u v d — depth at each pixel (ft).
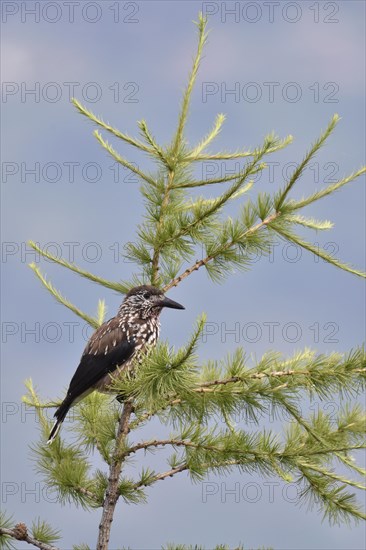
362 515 39.11
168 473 40.98
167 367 34.78
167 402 38.24
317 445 39.32
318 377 37.60
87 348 48.70
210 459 39.19
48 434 47.21
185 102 42.22
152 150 42.60
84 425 45.65
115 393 47.93
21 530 40.55
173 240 42.22
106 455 43.91
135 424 41.45
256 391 37.81
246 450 38.40
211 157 43.57
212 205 40.42
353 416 40.29
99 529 41.57
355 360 37.58
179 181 42.80
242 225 41.01
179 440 39.81
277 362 38.01
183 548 39.70
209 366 39.14
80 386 47.62
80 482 43.86
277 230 41.42
